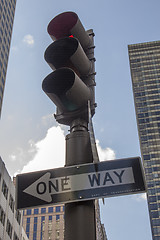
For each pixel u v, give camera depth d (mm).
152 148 158000
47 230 130875
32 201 3891
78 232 3590
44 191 3934
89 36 5383
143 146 159625
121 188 3830
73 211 3738
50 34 5023
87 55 5152
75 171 4008
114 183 3867
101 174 3938
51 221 132750
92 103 4582
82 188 3865
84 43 5145
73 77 4285
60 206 136250
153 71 187125
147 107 173750
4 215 48594
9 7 115000
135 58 194250
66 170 4043
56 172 4059
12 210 53469
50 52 4641
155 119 168250
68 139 4391
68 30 4973
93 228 3662
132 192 3789
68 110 4559
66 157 4270
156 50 195750
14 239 53719
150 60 191750
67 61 4715
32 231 131500
